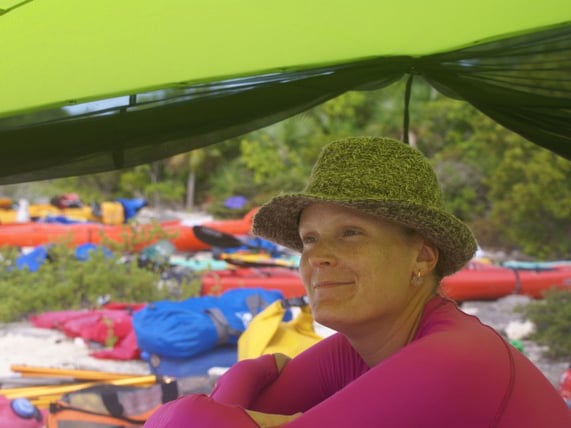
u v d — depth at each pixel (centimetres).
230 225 859
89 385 479
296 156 1441
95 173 251
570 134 260
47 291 694
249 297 523
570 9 230
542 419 148
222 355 490
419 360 147
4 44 209
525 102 258
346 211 168
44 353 571
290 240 203
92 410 409
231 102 255
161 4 195
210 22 210
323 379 205
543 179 1228
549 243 1233
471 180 1333
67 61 223
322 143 1436
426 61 267
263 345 376
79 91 247
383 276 167
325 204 171
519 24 243
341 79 265
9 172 249
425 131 1414
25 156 249
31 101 248
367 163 167
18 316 680
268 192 1415
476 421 143
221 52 234
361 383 147
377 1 209
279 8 206
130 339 565
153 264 759
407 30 239
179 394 437
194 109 253
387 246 168
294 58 254
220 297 530
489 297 764
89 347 586
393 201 161
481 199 1335
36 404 460
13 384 496
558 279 772
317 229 172
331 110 1448
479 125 1355
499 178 1283
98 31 207
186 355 481
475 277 762
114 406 412
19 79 231
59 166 250
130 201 970
